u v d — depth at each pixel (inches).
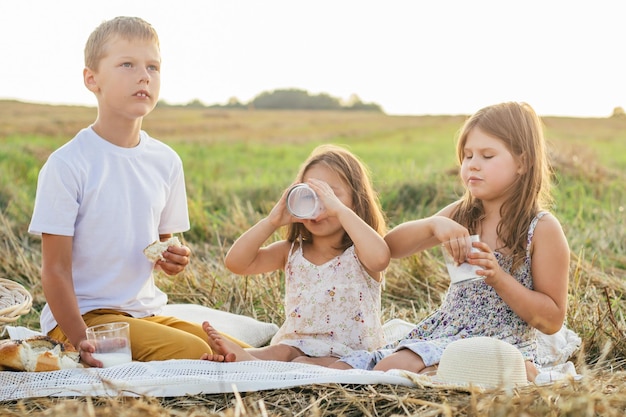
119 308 129.3
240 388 100.2
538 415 85.0
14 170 406.6
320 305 129.1
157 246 129.5
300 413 93.2
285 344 128.0
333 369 106.1
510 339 122.8
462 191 292.8
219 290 179.9
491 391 91.4
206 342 130.1
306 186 126.5
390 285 184.7
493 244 125.3
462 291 125.9
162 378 100.4
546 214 122.6
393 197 295.0
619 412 85.1
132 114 127.4
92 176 127.1
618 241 229.9
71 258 124.8
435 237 131.3
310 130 1318.9
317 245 132.3
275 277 178.7
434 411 88.4
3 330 132.8
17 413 91.4
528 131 122.0
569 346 131.7
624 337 133.0
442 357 106.7
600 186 336.5
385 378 100.7
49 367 109.0
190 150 746.8
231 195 332.5
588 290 164.9
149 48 127.7
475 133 122.7
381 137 1184.2
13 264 203.8
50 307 122.3
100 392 99.1
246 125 1368.1
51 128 946.1
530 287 123.4
